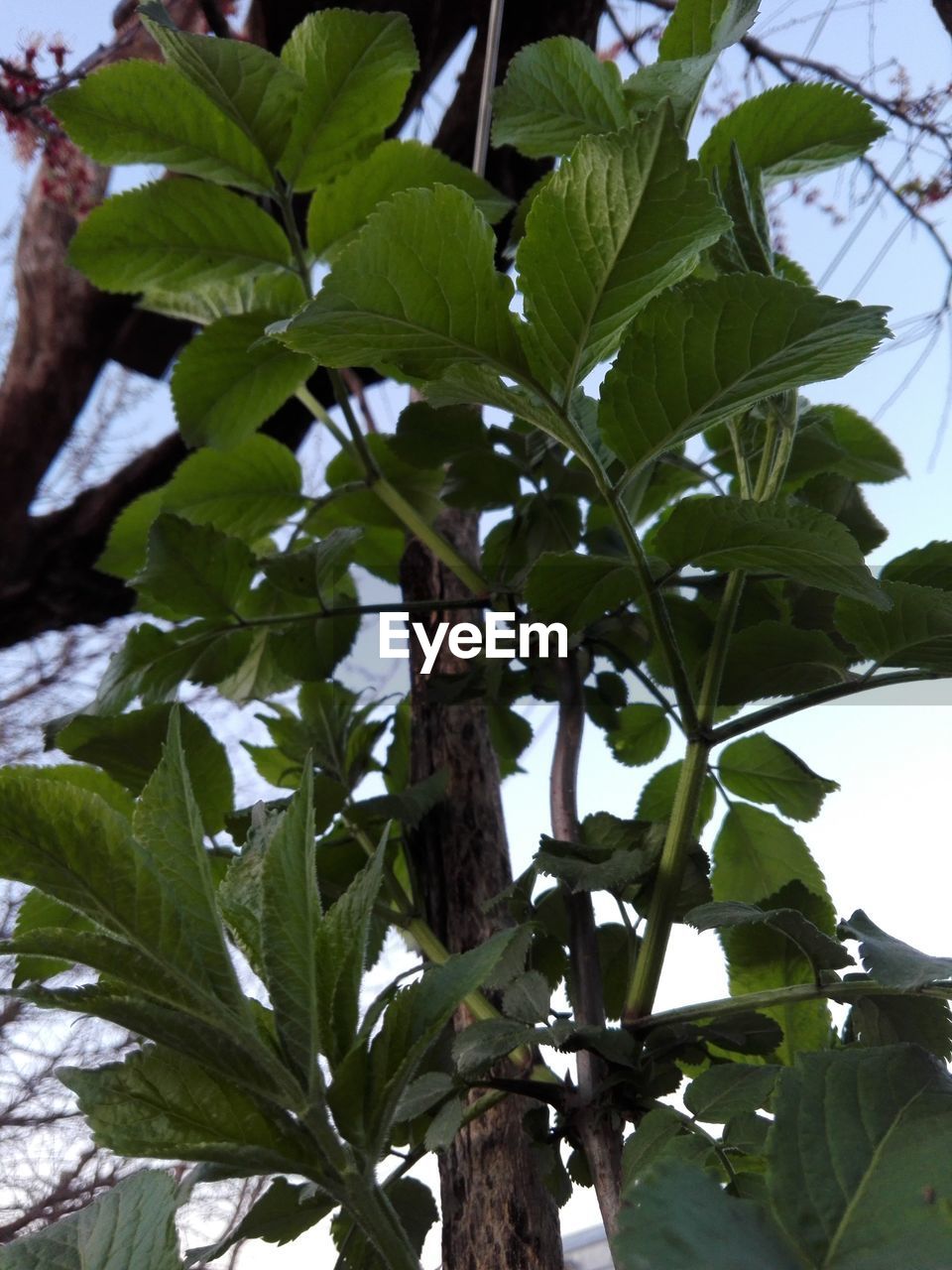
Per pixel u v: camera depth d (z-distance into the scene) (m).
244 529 0.70
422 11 0.97
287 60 0.59
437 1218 0.46
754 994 0.37
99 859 0.22
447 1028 0.46
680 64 0.46
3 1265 0.24
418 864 0.55
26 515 1.38
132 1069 0.23
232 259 0.62
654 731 0.60
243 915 0.26
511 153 0.82
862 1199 0.21
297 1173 0.24
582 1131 0.37
